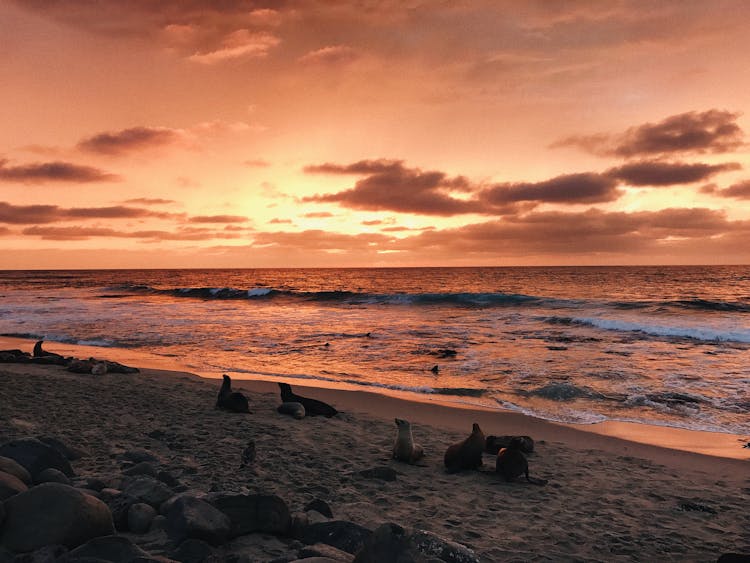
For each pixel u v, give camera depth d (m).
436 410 11.78
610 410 11.77
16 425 8.02
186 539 3.81
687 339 21.75
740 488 7.21
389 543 3.49
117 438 8.14
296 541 4.19
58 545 3.37
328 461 7.76
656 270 153.25
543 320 28.72
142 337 24.30
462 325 27.44
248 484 6.34
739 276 100.44
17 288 77.00
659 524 5.88
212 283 98.19
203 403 11.35
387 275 145.00
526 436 9.03
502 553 4.95
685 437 9.86
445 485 7.03
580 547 5.19
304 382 14.77
